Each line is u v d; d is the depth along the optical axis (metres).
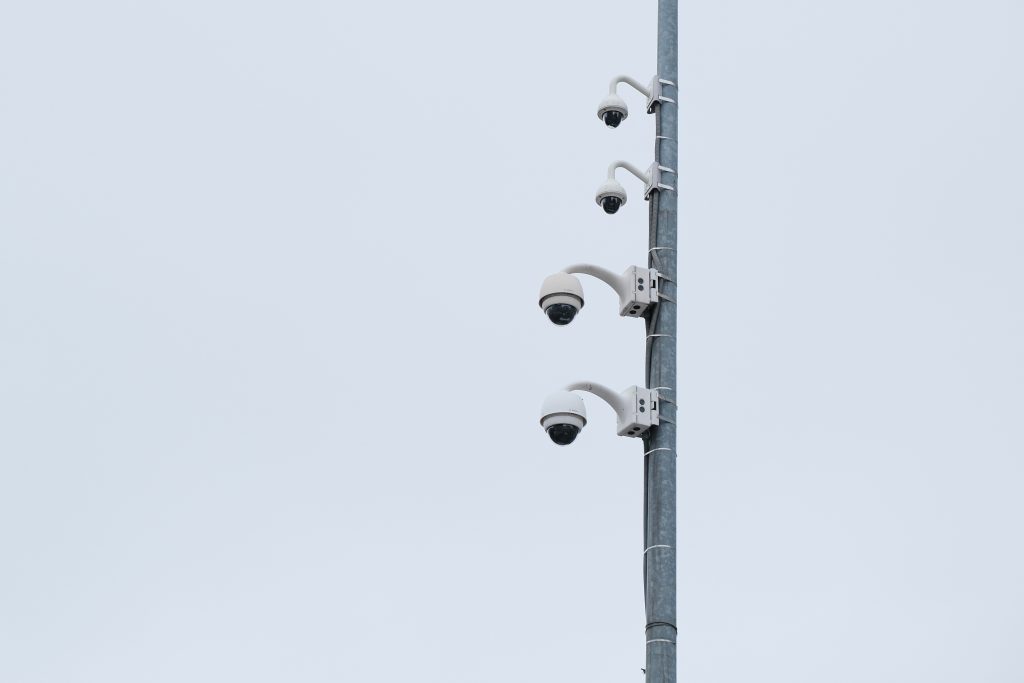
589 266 12.39
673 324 12.34
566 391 11.88
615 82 13.61
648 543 11.66
